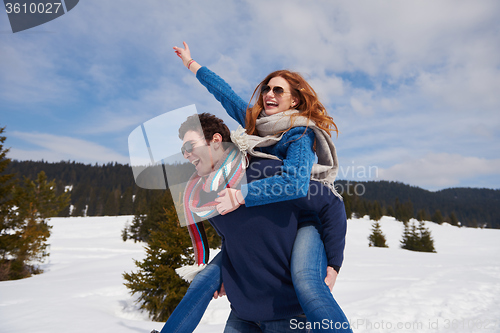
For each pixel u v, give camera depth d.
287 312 1.25
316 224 1.30
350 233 63.62
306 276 1.12
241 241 1.25
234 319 1.39
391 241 60.28
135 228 45.75
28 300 6.63
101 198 112.12
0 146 17.38
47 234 19.28
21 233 17.61
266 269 1.25
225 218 1.26
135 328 3.60
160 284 7.74
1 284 9.88
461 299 5.39
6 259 17.12
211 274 1.40
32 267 17.86
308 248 1.19
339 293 7.75
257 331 1.35
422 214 88.00
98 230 54.91
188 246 8.13
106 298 8.28
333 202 1.25
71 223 62.03
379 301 5.61
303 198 1.19
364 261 18.66
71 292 8.38
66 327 3.68
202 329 3.62
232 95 1.78
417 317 4.33
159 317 7.46
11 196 17.86
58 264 22.22
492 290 6.23
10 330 3.62
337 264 1.21
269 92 1.46
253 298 1.29
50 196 20.88
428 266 15.27
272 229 1.21
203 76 1.92
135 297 8.50
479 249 48.06
